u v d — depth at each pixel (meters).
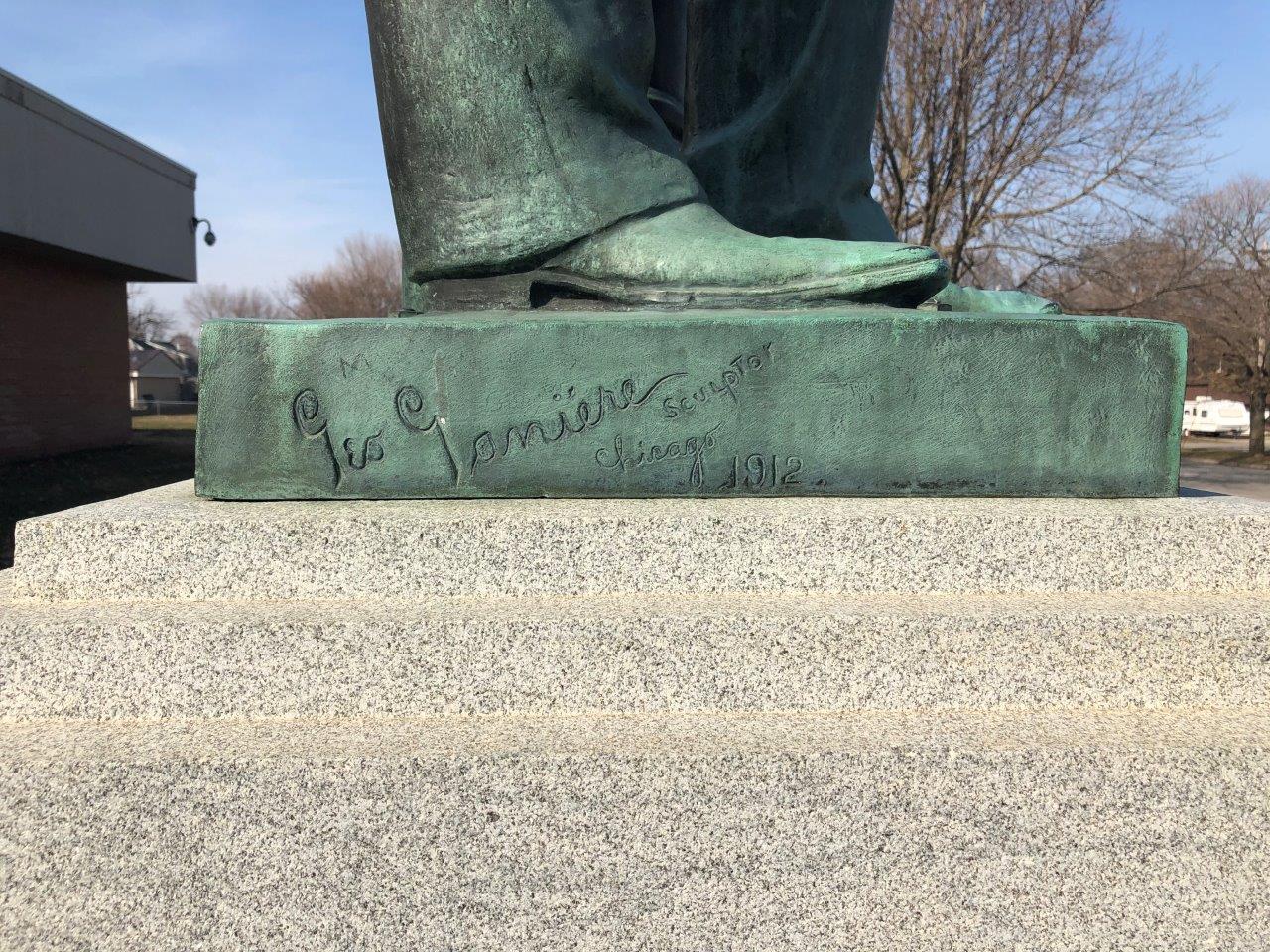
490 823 1.75
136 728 1.89
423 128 2.75
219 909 1.74
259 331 2.35
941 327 2.37
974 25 14.11
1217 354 26.19
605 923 1.76
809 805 1.76
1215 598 2.12
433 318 2.42
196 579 2.13
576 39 2.67
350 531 2.12
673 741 1.80
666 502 2.33
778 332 2.36
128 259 17.89
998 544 2.18
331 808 1.74
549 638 1.95
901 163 15.70
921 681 1.97
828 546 2.16
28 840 1.72
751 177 3.35
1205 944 1.79
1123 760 1.77
